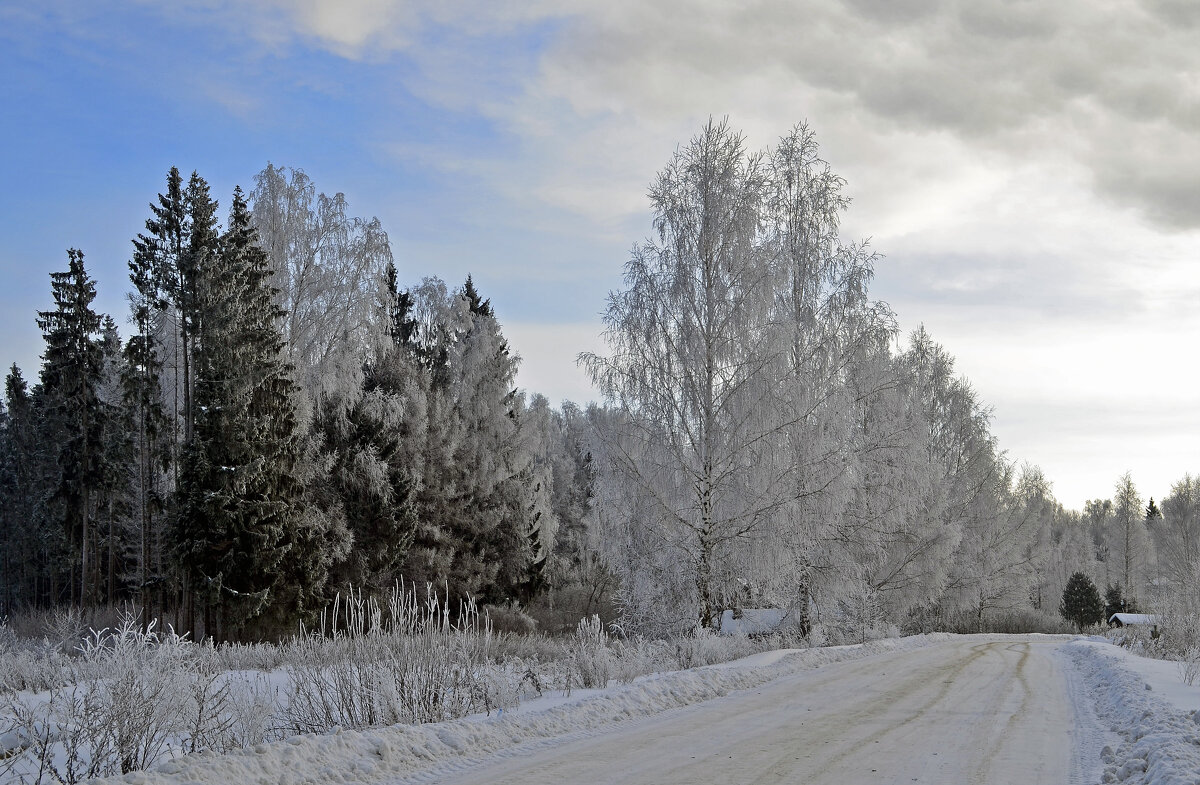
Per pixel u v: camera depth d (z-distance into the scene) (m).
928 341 48.06
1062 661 23.06
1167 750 7.98
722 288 24.72
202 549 32.28
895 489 29.61
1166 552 86.31
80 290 46.97
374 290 38.22
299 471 35.62
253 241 37.62
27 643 25.52
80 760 8.02
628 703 12.03
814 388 26.19
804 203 29.78
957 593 47.84
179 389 48.75
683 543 24.23
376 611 12.23
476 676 12.95
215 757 7.45
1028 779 7.71
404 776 7.62
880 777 7.70
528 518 51.69
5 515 64.75
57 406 48.34
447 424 48.06
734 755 8.67
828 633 29.97
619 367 24.88
